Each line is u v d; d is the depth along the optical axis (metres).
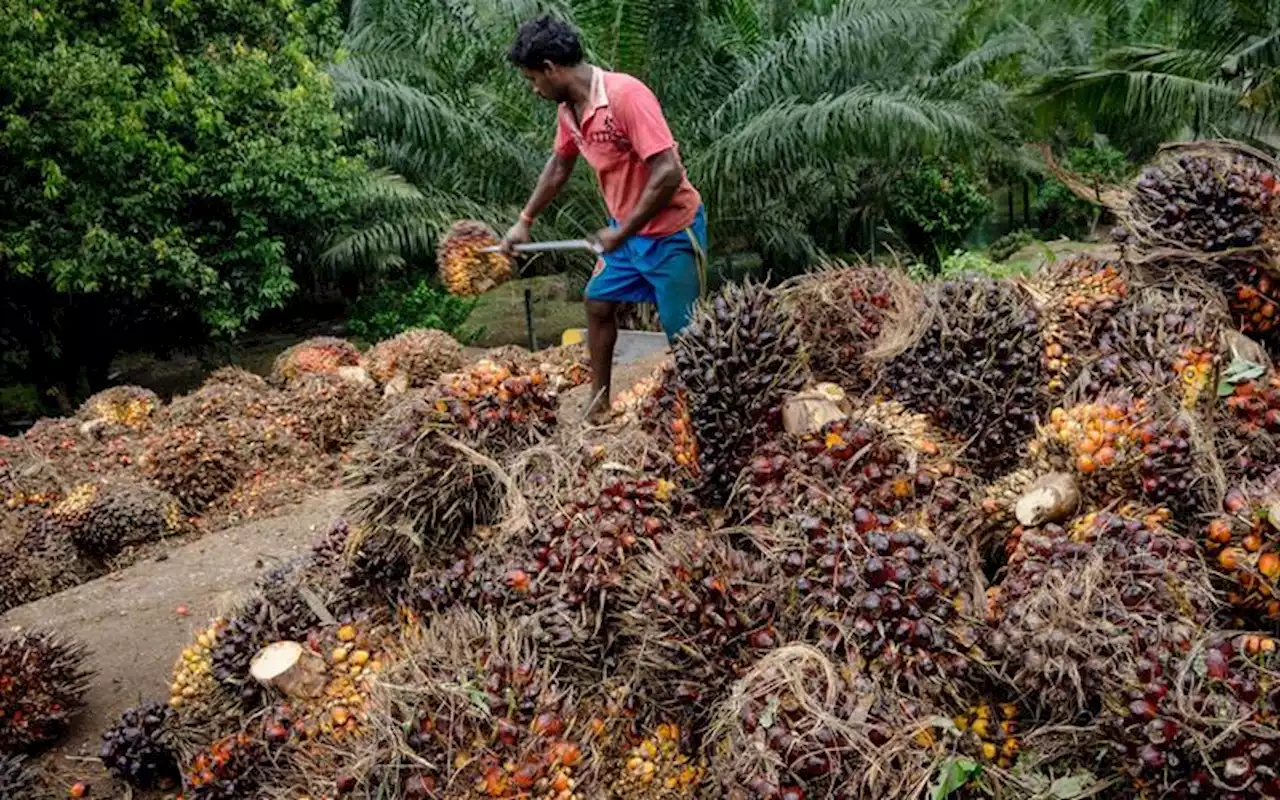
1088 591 2.10
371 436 2.95
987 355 2.79
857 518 2.38
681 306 3.93
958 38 16.27
